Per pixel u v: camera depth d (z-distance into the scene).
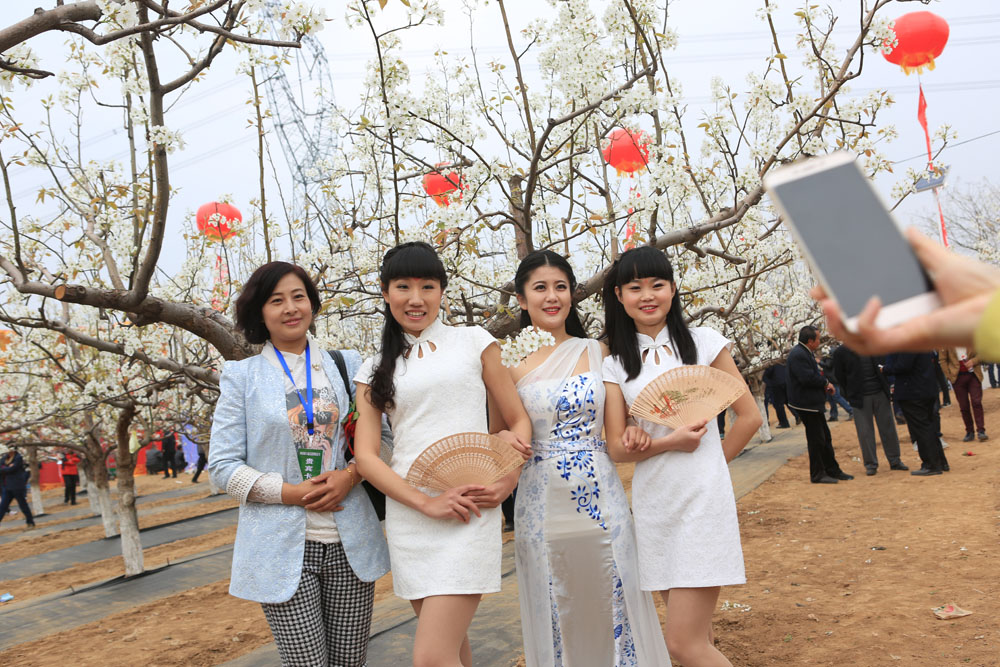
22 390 11.37
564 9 4.10
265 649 4.55
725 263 6.41
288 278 2.64
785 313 11.88
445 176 4.50
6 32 2.45
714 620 4.03
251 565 2.42
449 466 2.46
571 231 4.94
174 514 12.97
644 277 2.80
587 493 2.81
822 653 3.42
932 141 5.34
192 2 3.19
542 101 5.20
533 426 2.90
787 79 4.38
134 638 5.55
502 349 2.74
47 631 6.19
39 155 4.80
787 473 9.27
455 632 2.39
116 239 4.96
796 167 0.92
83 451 11.03
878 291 0.85
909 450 10.15
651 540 2.70
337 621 2.54
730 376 2.59
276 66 4.21
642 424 2.86
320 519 2.50
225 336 4.05
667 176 4.25
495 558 2.48
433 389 2.60
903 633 3.55
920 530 5.61
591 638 2.80
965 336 0.80
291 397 2.59
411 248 2.69
